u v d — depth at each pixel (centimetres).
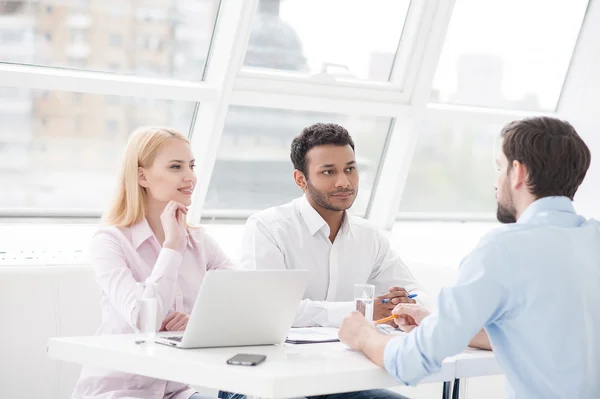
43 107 356
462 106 464
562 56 480
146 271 252
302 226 285
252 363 179
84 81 337
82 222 383
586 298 179
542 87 485
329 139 275
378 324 247
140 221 256
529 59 474
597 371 182
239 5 348
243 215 427
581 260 181
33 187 370
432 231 475
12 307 284
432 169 475
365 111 411
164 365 185
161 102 380
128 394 230
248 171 418
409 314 225
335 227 287
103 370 238
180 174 255
